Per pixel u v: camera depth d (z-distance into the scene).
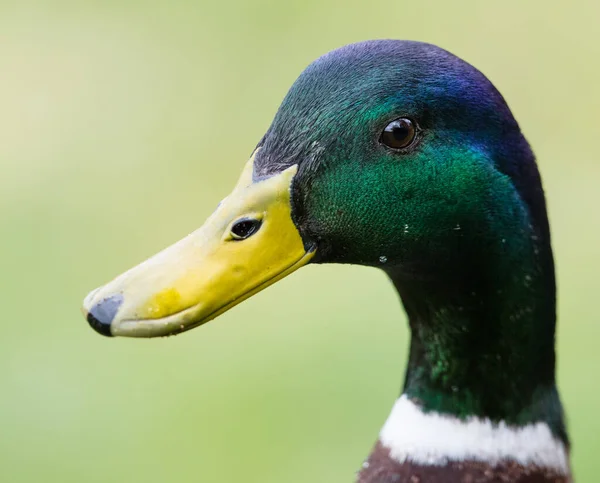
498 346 4.41
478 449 4.48
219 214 4.17
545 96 13.50
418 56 4.15
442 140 4.15
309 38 14.93
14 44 14.88
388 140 4.13
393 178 4.16
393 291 9.91
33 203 12.02
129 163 12.80
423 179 4.17
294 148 4.16
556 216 11.27
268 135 4.24
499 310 4.36
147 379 9.38
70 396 9.20
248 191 4.18
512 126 4.23
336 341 9.49
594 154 12.41
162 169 12.70
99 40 15.04
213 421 8.91
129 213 11.99
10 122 13.52
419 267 4.34
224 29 15.19
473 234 4.25
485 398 4.48
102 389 9.27
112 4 15.84
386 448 4.64
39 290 10.74
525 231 4.26
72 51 14.82
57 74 14.38
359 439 8.72
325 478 8.44
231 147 13.14
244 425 8.86
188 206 12.17
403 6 15.35
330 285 10.16
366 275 10.18
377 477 4.60
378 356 9.28
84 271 11.14
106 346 9.80
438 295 4.41
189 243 4.15
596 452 8.34
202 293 4.06
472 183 4.18
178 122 13.51
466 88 4.14
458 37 14.61
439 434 4.53
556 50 14.21
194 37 15.10
